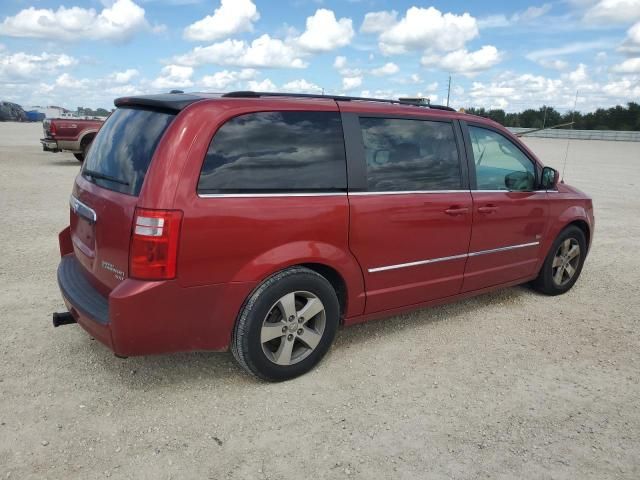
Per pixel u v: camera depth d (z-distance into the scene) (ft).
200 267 10.54
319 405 11.32
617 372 13.32
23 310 15.57
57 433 10.02
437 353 14.03
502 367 13.35
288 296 11.73
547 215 17.52
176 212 10.15
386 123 13.41
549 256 18.20
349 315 13.19
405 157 13.66
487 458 9.75
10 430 10.03
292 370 12.18
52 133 50.62
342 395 11.76
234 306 11.12
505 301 18.26
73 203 13.14
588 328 16.08
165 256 10.15
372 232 12.87
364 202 12.66
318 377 12.52
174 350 10.89
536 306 17.88
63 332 14.21
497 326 16.02
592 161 82.12
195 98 11.37
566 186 19.02
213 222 10.52
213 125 10.71
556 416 11.22
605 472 9.49
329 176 12.22
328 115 12.41
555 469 9.51
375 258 13.11
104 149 12.30
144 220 10.06
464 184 14.97
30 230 24.97
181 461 9.39
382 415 11.02
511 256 16.69
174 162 10.27
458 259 15.03
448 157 14.64
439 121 14.56
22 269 19.20
